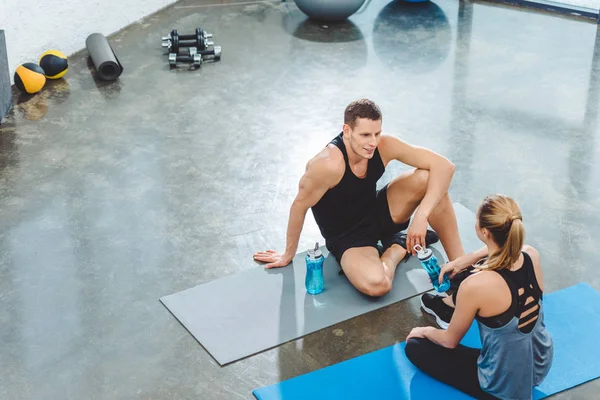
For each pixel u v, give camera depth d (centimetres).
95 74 614
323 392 307
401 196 369
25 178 468
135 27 712
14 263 392
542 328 288
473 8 759
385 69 624
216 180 469
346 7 702
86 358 331
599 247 401
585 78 600
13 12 572
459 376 302
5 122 536
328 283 373
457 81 600
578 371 315
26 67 571
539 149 499
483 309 276
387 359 324
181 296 367
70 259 396
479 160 488
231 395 311
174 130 529
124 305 363
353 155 344
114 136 520
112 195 452
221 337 339
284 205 444
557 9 741
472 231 412
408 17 738
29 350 335
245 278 378
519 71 616
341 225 372
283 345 336
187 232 418
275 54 655
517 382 285
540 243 405
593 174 470
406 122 538
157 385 316
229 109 560
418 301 362
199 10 757
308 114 552
